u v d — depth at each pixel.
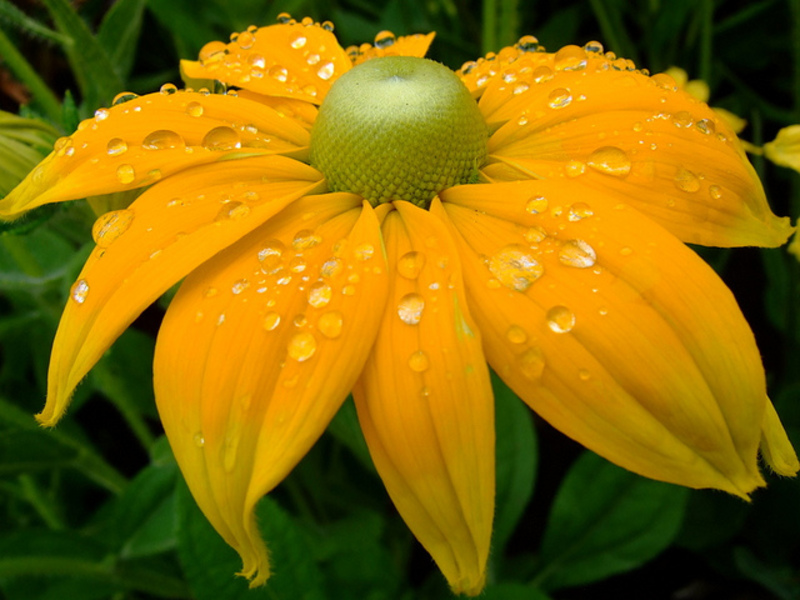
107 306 0.14
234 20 0.23
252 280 0.14
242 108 0.16
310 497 0.25
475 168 0.16
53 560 0.21
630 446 0.13
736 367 0.13
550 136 0.16
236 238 0.14
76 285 0.14
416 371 0.13
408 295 0.14
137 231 0.14
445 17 0.29
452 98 0.15
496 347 0.13
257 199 0.15
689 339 0.13
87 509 0.27
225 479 0.13
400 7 0.25
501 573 0.22
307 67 0.18
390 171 0.15
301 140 0.16
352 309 0.14
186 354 0.14
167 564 0.23
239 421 0.13
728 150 0.15
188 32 0.23
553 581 0.22
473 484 0.13
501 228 0.14
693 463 0.13
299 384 0.13
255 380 0.13
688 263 0.14
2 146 0.18
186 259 0.14
